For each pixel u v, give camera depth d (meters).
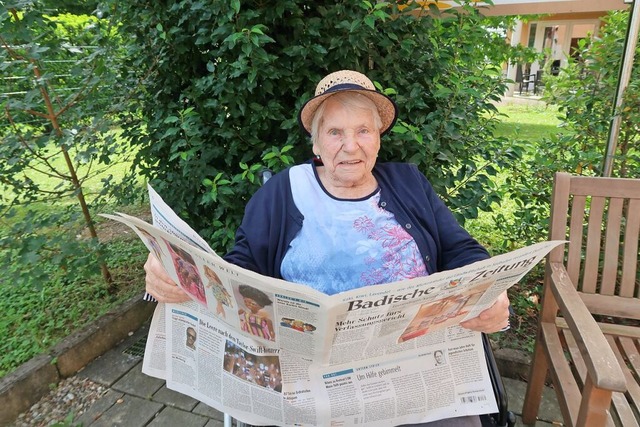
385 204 1.33
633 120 2.06
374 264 1.27
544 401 1.97
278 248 1.31
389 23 2.13
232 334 1.07
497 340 2.26
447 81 2.25
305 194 1.34
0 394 1.88
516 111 8.78
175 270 1.03
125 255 3.23
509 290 2.63
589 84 2.46
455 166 2.28
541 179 2.46
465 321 1.10
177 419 1.92
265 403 1.09
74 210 2.44
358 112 1.28
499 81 2.39
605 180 1.62
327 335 0.93
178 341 1.16
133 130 2.50
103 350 2.33
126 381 2.14
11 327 2.49
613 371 1.05
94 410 1.97
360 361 1.08
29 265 2.19
